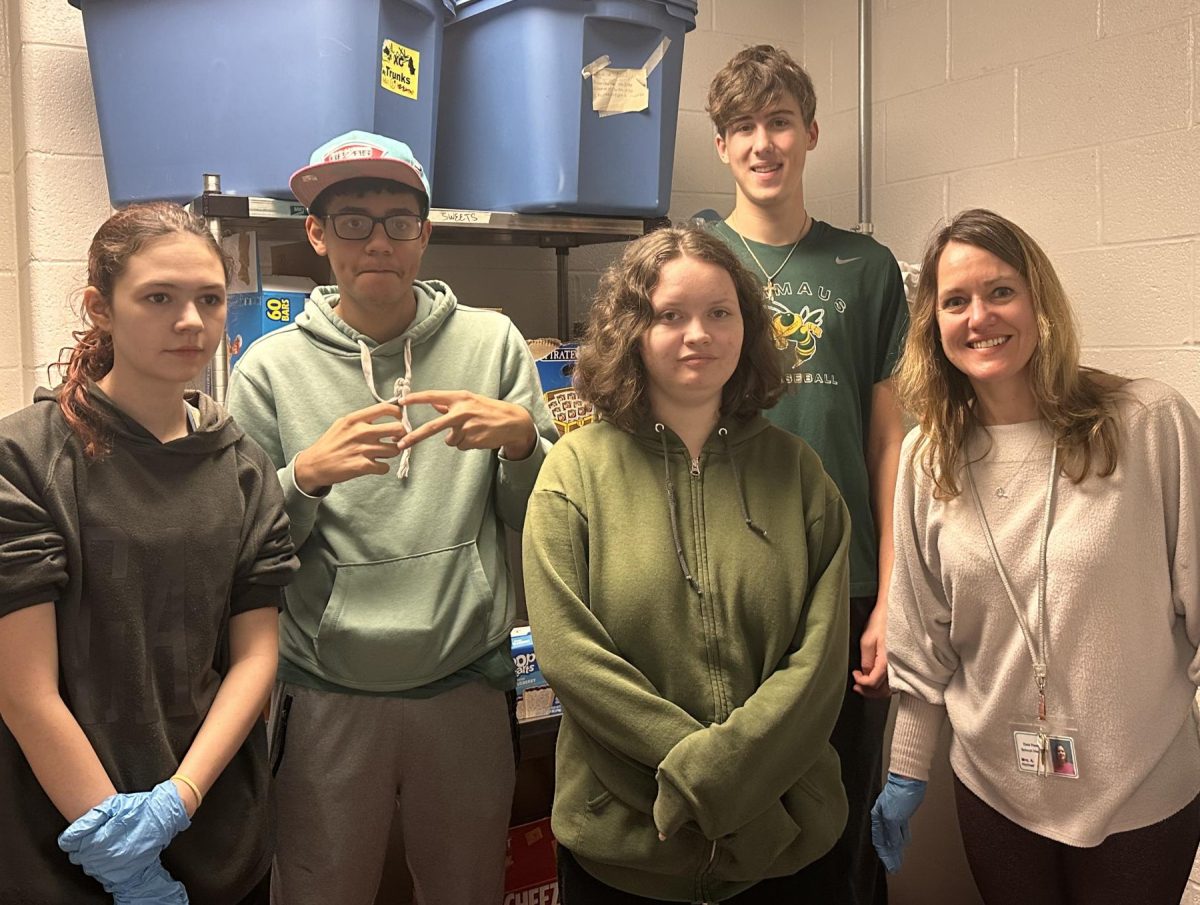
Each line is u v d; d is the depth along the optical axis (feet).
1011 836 4.67
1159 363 6.37
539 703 6.34
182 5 5.69
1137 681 4.32
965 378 4.78
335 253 4.94
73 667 3.91
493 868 5.19
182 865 4.09
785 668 4.19
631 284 4.43
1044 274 4.44
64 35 6.65
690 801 3.84
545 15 6.19
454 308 5.41
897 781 5.10
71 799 3.82
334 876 4.87
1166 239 6.28
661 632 4.18
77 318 6.73
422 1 5.94
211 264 4.14
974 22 7.45
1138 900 4.40
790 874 4.30
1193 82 6.09
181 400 4.32
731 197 8.91
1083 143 6.73
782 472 4.53
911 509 4.96
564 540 4.29
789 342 6.06
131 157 5.95
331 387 5.04
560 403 6.82
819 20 8.86
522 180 6.42
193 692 4.13
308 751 4.90
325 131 5.55
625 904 4.33
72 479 3.93
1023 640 4.49
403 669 4.89
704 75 8.65
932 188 7.89
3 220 7.07
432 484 5.05
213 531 4.17
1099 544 4.31
